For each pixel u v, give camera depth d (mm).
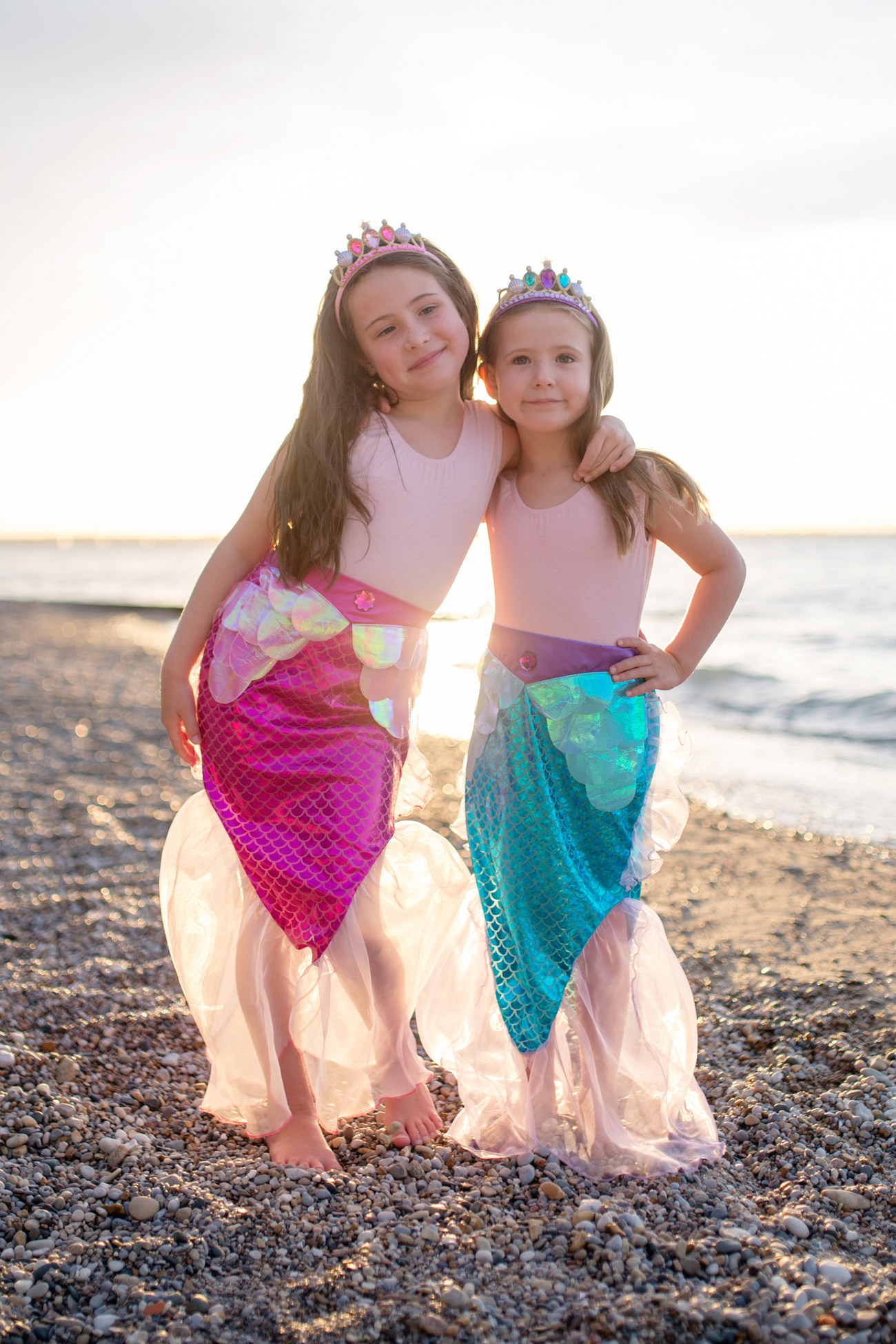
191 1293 1763
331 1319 1693
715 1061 2764
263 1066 2258
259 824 2211
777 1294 1723
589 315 2158
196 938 2365
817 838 5227
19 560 72938
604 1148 2172
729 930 3775
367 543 2182
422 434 2225
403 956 2354
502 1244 1905
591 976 2266
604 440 2143
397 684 2242
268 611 2201
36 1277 1790
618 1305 1701
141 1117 2438
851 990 3100
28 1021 2898
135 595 36062
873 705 9984
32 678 12703
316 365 2234
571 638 2209
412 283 2127
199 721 2277
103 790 6359
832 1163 2158
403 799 2432
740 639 16422
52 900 4176
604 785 2184
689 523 2254
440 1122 2402
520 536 2225
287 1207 2025
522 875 2203
